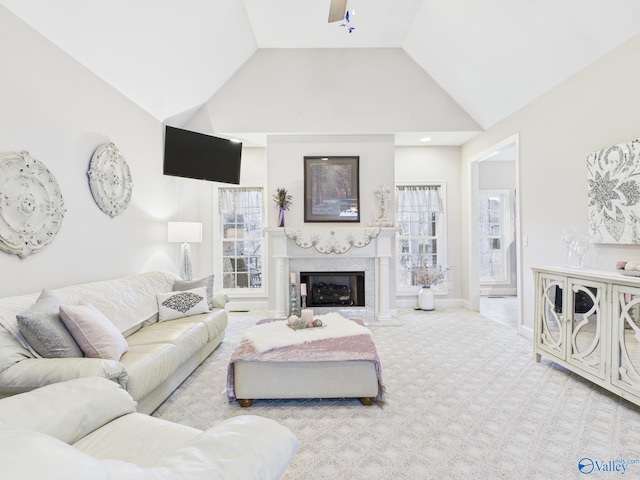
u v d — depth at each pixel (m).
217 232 5.56
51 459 0.62
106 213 3.27
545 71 3.37
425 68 4.71
